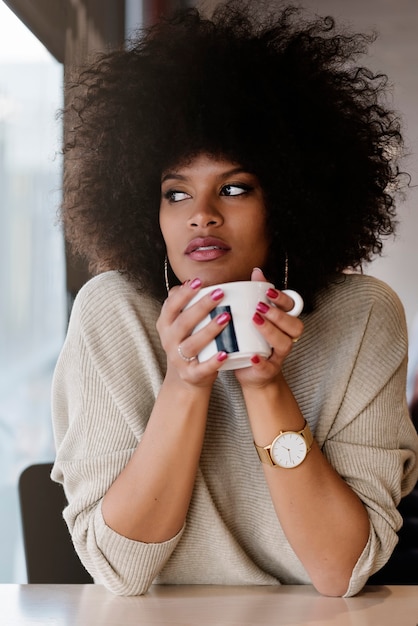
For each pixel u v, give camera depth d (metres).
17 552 2.67
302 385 1.19
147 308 1.20
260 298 0.92
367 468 1.13
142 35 1.28
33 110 2.71
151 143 1.09
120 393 1.17
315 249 1.16
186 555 1.17
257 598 1.06
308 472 1.06
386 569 1.78
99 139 1.22
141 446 1.08
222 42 1.14
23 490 1.45
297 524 1.07
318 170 1.14
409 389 2.83
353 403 1.15
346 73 1.23
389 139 1.27
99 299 1.20
